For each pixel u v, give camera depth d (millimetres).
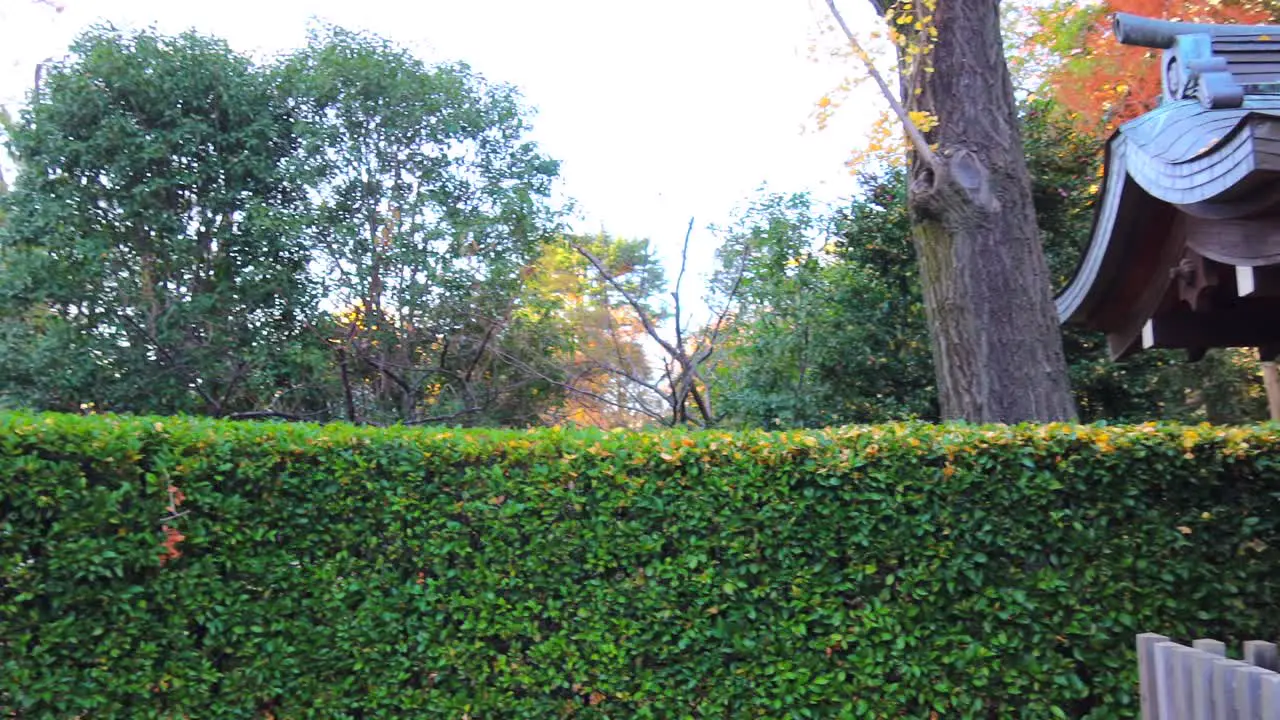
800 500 4852
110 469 4676
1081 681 4660
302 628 4879
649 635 4898
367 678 4914
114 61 11797
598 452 4988
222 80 12273
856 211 11656
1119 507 4699
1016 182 7391
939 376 7391
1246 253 4762
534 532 4969
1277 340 6160
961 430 4891
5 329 11805
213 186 12281
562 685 4930
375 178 12562
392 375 12273
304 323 12211
